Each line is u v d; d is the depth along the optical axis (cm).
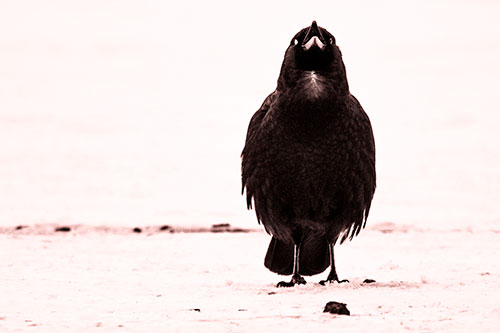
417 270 1205
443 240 1506
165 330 781
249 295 968
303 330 769
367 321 804
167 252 1367
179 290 1024
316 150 1064
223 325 792
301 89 1046
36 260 1257
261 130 1084
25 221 1734
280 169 1080
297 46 1062
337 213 1108
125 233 1608
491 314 841
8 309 909
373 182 1112
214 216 1827
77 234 1576
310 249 1165
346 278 1205
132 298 969
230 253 1377
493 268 1202
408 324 793
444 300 918
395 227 1672
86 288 1041
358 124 1072
